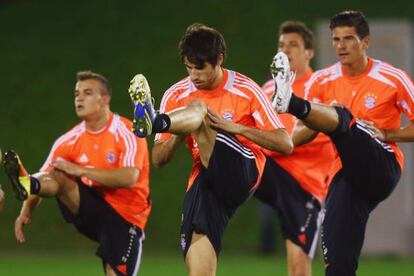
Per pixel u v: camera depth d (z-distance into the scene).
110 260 23.52
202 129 18.73
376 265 40.38
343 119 19.48
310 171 26.12
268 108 19.39
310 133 22.53
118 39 61.22
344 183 21.25
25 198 21.72
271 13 61.94
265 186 26.19
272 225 45.09
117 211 23.50
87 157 23.73
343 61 21.77
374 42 44.84
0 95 57.81
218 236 19.61
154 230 49.84
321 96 22.59
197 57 18.77
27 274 35.47
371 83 21.84
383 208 45.75
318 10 61.75
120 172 22.81
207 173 19.34
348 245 21.06
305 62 26.45
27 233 49.47
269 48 59.09
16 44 61.69
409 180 45.72
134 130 17.19
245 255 45.62
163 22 62.34
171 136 19.70
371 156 20.36
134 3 64.25
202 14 62.53
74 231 49.75
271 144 19.00
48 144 54.38
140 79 16.92
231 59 58.19
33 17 64.25
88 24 62.72
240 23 61.41
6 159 20.97
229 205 19.84
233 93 19.50
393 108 21.84
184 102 19.77
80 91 23.53
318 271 36.81
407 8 61.34
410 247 45.41
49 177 22.42
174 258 43.53
